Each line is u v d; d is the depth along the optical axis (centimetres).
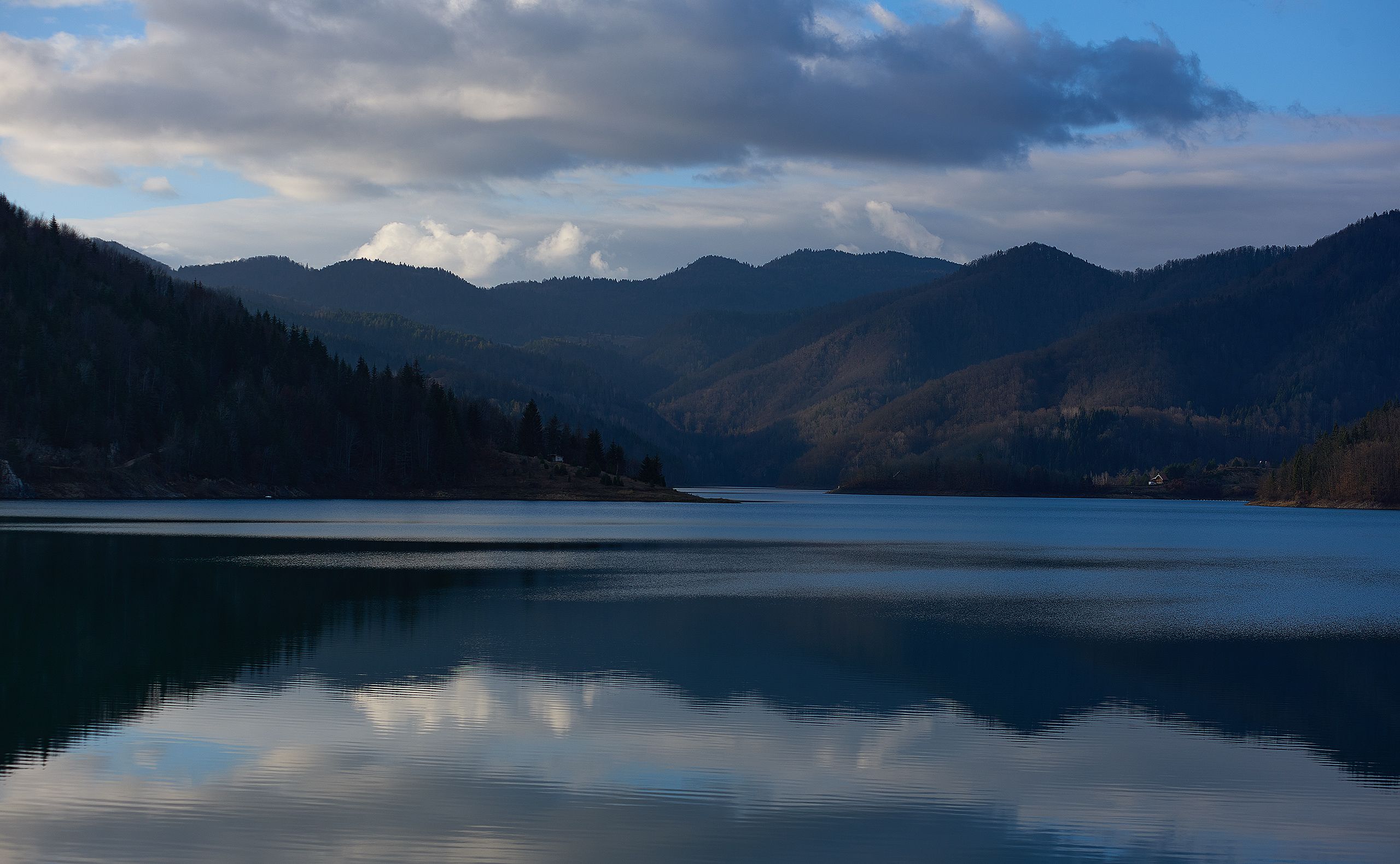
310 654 4594
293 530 12675
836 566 9350
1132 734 3466
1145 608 6544
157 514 15450
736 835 2562
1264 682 4288
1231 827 2662
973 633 5428
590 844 2494
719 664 4488
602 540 12344
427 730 3391
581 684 4072
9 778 2897
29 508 16700
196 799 2750
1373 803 2834
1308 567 10025
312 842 2480
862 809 2747
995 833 2603
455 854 2423
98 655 4519
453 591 6831
